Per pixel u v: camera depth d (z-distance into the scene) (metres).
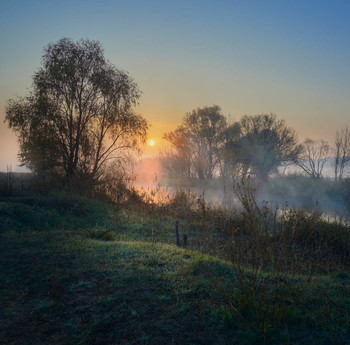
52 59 21.52
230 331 4.00
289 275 5.89
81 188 18.64
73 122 22.12
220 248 8.41
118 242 8.65
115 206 16.27
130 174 21.36
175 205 16.88
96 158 22.05
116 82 22.66
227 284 5.18
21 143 21.06
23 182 20.72
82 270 6.14
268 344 3.70
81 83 21.86
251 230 5.71
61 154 21.47
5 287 5.51
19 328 4.26
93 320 4.39
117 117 22.55
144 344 3.81
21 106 20.97
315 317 4.18
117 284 5.44
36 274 6.00
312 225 10.70
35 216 12.47
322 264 7.64
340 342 3.63
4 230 10.46
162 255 7.08
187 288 5.19
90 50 22.16
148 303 4.76
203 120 41.88
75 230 10.91
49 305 4.80
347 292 5.31
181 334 3.97
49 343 3.92
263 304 4.28
